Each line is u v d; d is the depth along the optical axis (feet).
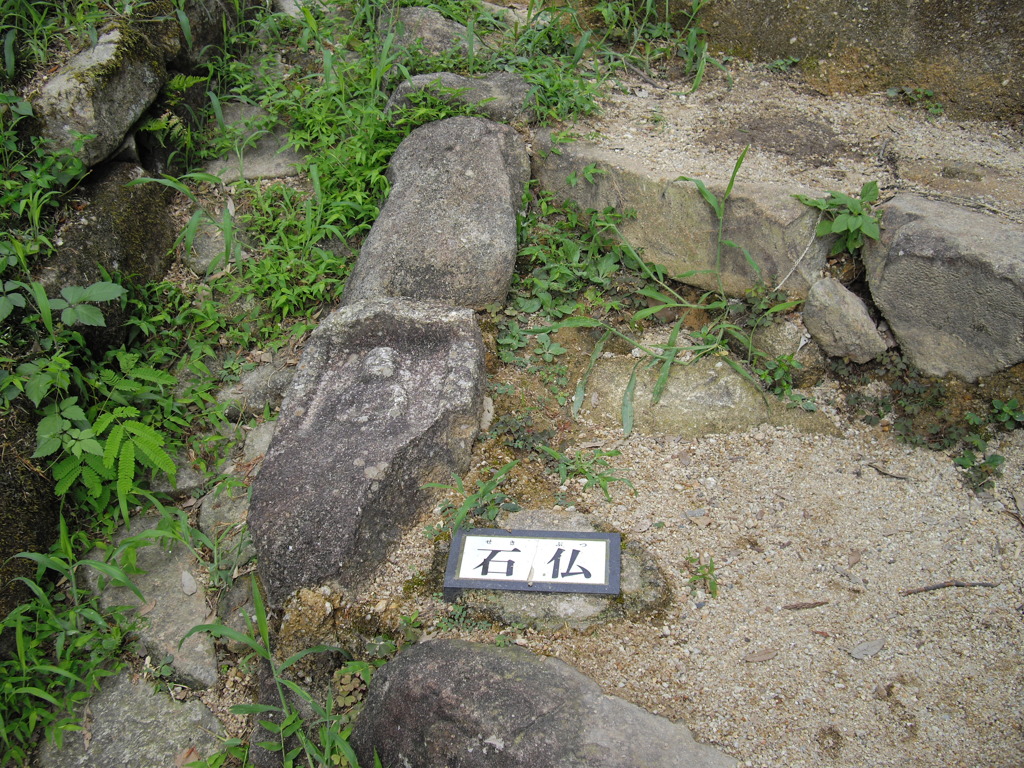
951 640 4.27
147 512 5.27
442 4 7.55
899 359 5.31
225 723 4.63
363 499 4.60
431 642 4.26
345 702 4.37
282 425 5.02
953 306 5.01
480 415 5.25
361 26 7.62
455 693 3.96
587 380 5.63
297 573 4.53
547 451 5.11
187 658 4.78
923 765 3.86
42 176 5.59
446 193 6.01
